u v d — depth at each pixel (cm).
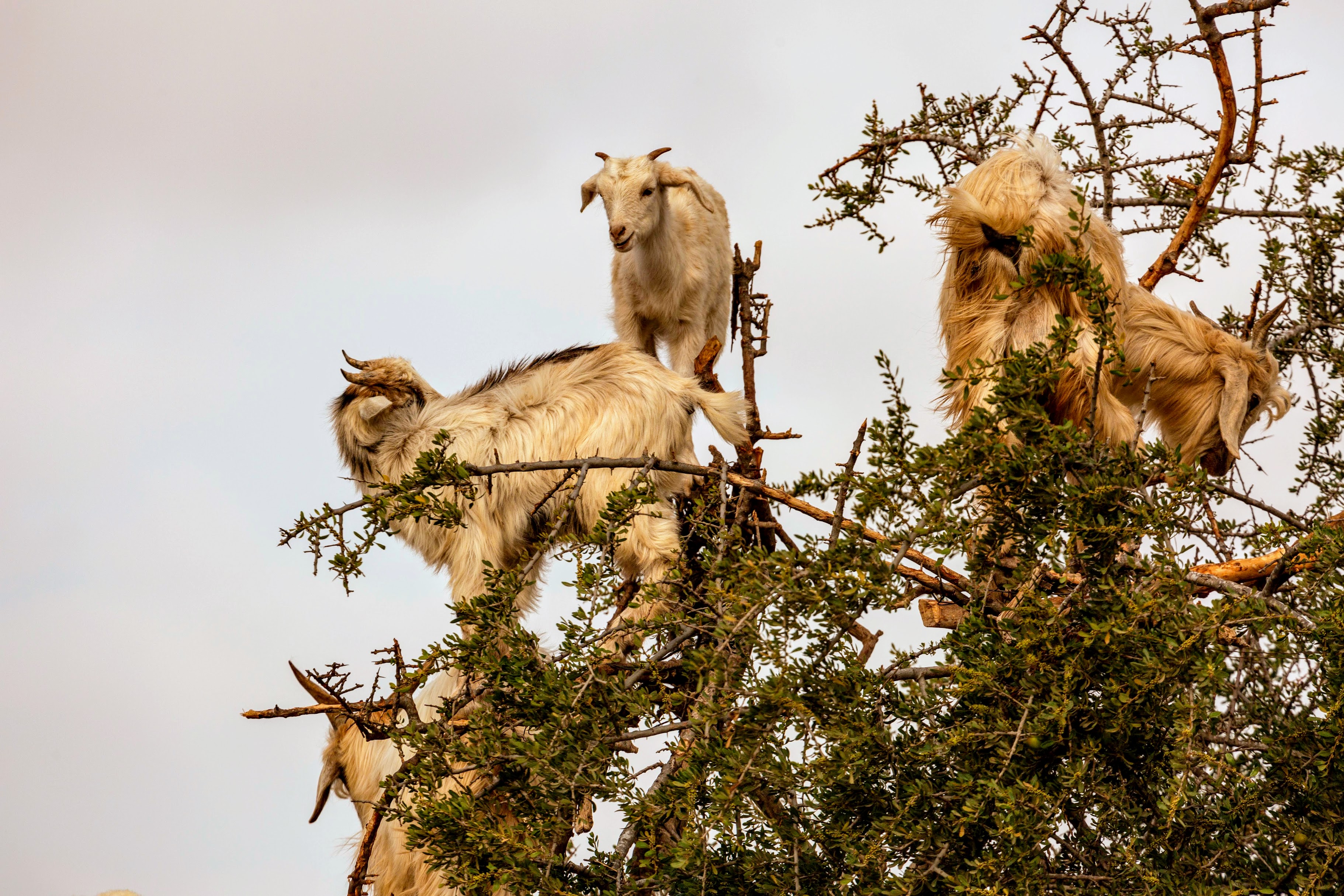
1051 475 1448
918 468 1380
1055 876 1265
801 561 1388
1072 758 1323
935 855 1290
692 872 1349
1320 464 1981
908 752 1338
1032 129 2231
